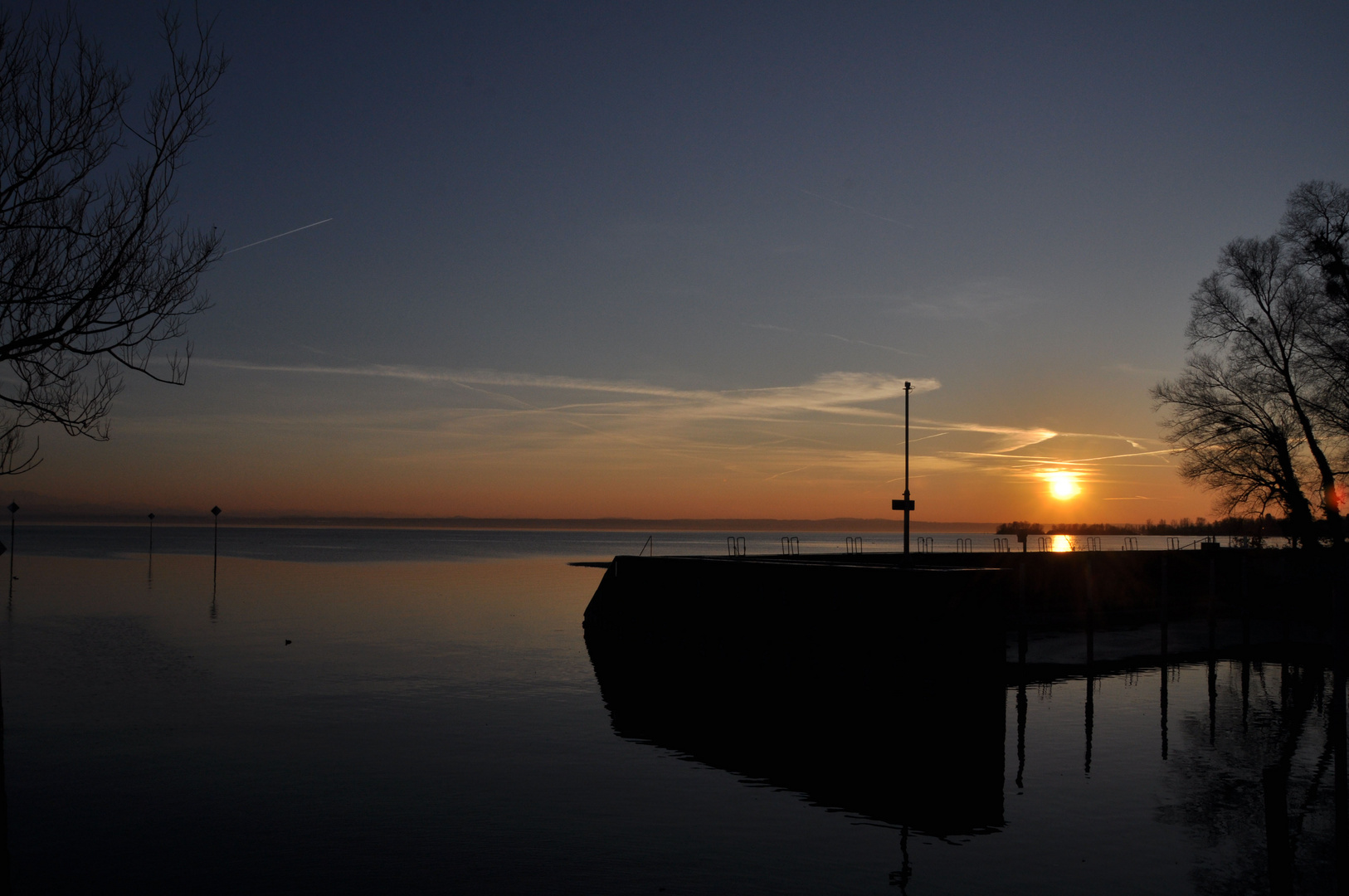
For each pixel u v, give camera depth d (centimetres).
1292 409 4288
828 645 2361
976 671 2016
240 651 3198
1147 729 2252
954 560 4253
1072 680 3050
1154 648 3741
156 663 2925
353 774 1723
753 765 1856
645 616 3278
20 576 6775
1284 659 3541
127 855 1302
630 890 1197
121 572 7438
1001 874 1273
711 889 1203
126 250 1071
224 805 1530
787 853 1348
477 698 2492
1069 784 1747
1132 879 1260
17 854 1305
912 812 1551
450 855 1316
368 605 4969
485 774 1747
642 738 2078
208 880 1214
